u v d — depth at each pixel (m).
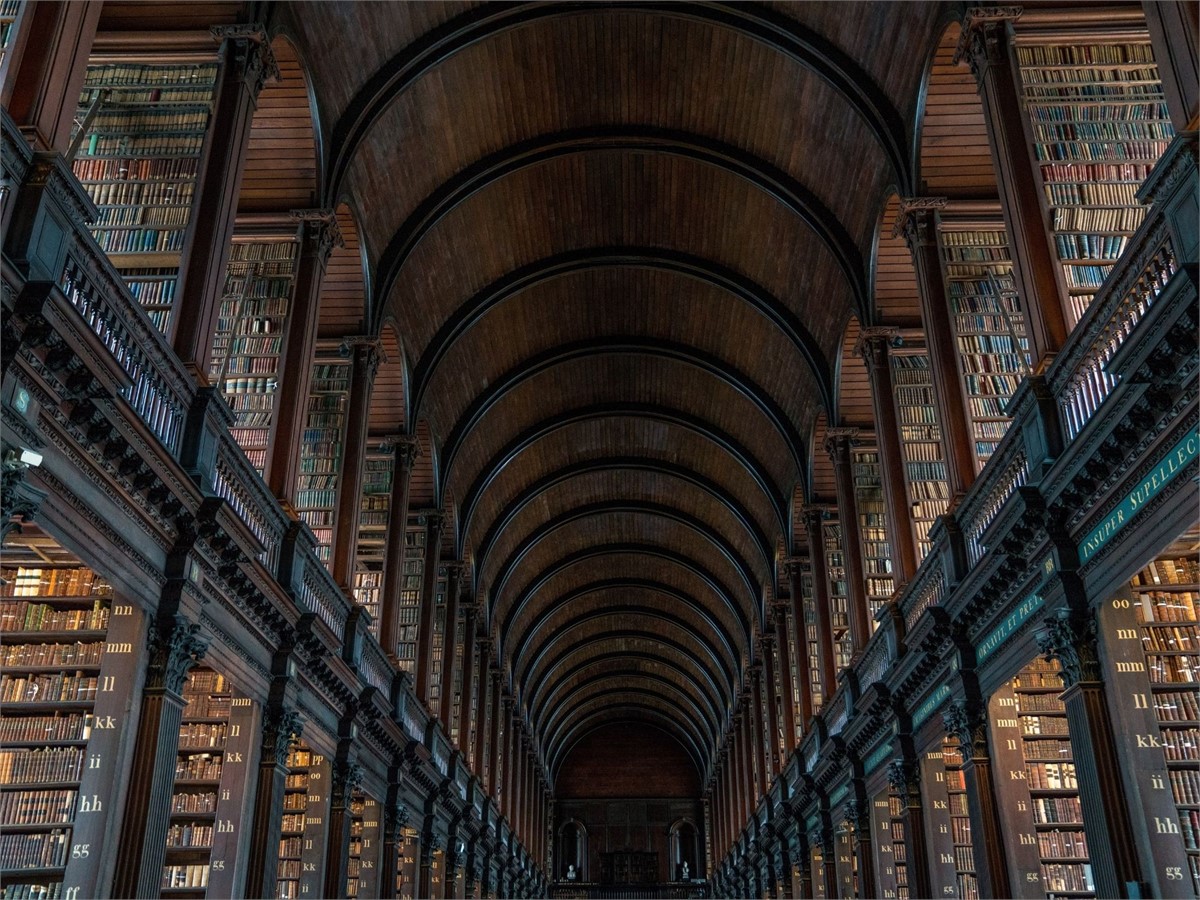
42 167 6.63
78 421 7.29
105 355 7.19
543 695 45.72
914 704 14.47
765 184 18.16
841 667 21.61
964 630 12.15
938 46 12.62
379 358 17.05
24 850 8.82
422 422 22.03
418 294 19.61
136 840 8.31
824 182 17.44
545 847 46.41
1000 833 11.38
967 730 11.88
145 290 9.95
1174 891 8.15
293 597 11.93
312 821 13.90
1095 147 10.67
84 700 9.70
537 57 16.56
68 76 7.23
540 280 21.67
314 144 13.73
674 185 19.81
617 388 26.98
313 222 13.83
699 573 35.75
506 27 15.37
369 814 17.09
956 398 12.88
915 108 13.66
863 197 16.61
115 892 8.16
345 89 14.44
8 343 6.33
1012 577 10.48
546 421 27.53
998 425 12.74
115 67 11.24
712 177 19.19
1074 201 10.41
